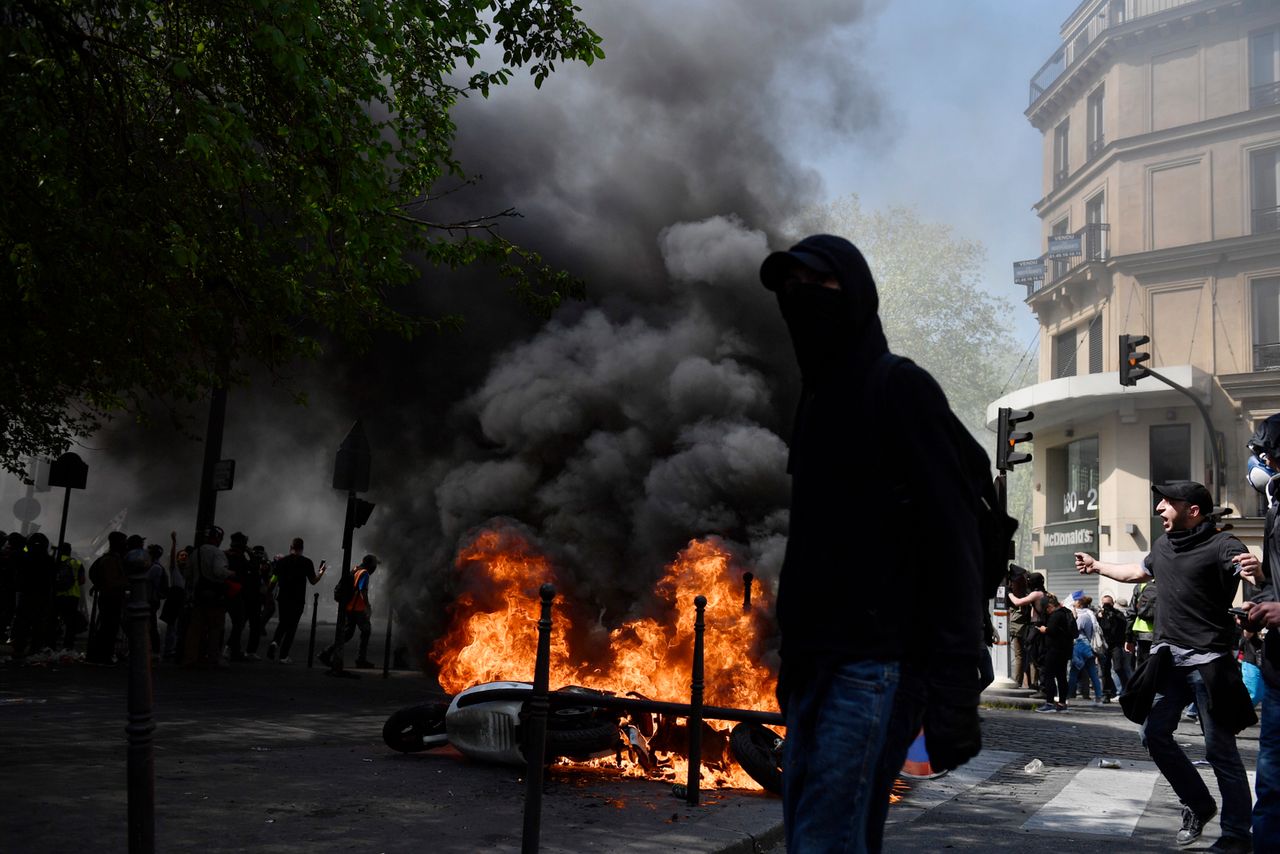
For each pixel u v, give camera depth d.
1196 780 5.00
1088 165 31.38
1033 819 5.64
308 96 7.35
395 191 9.07
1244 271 27.59
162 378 9.48
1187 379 27.59
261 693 9.74
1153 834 5.31
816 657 2.03
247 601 13.99
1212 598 4.95
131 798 2.87
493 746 6.00
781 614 2.13
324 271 9.34
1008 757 8.52
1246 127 27.80
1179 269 28.61
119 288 7.75
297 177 7.76
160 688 9.70
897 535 2.00
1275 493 4.38
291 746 6.65
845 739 1.96
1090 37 32.22
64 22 7.13
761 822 4.83
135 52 7.33
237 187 7.52
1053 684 14.52
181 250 7.06
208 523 13.47
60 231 6.82
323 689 10.42
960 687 1.86
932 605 1.93
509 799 5.20
